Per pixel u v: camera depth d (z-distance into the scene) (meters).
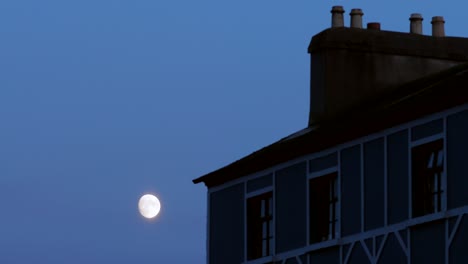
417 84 68.94
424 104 57.00
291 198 66.50
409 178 58.00
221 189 73.38
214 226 73.69
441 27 73.12
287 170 67.00
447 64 72.38
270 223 68.69
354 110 70.06
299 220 65.69
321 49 71.88
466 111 54.88
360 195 61.34
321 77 71.69
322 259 63.81
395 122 59.12
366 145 61.12
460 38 72.94
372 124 60.47
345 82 71.25
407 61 71.94
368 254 60.41
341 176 62.75
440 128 56.38
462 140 55.00
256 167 69.62
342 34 71.56
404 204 58.28
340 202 62.81
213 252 73.62
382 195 59.78
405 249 57.97
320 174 64.19
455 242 55.03
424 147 57.47
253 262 69.00
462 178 54.91
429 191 57.25
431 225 56.56
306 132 68.31
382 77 71.50
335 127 62.56
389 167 59.44
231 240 71.75
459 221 54.84
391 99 67.69
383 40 71.75
